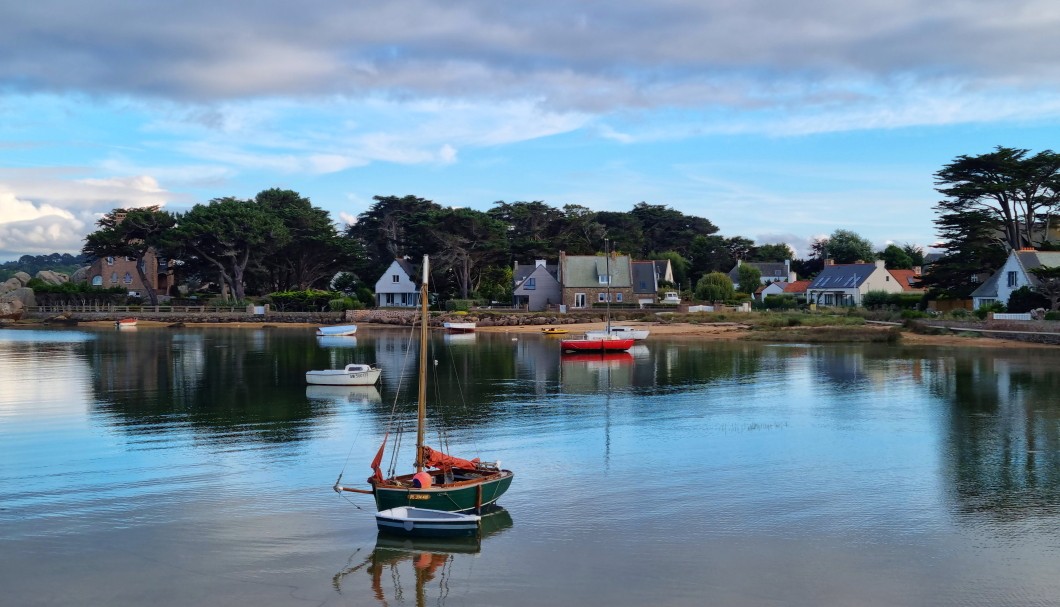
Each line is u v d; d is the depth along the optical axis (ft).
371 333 307.78
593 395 138.31
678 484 80.89
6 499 76.18
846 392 139.54
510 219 476.95
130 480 82.58
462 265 391.45
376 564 60.95
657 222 542.57
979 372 164.66
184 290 469.16
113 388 148.25
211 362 194.80
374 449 96.48
